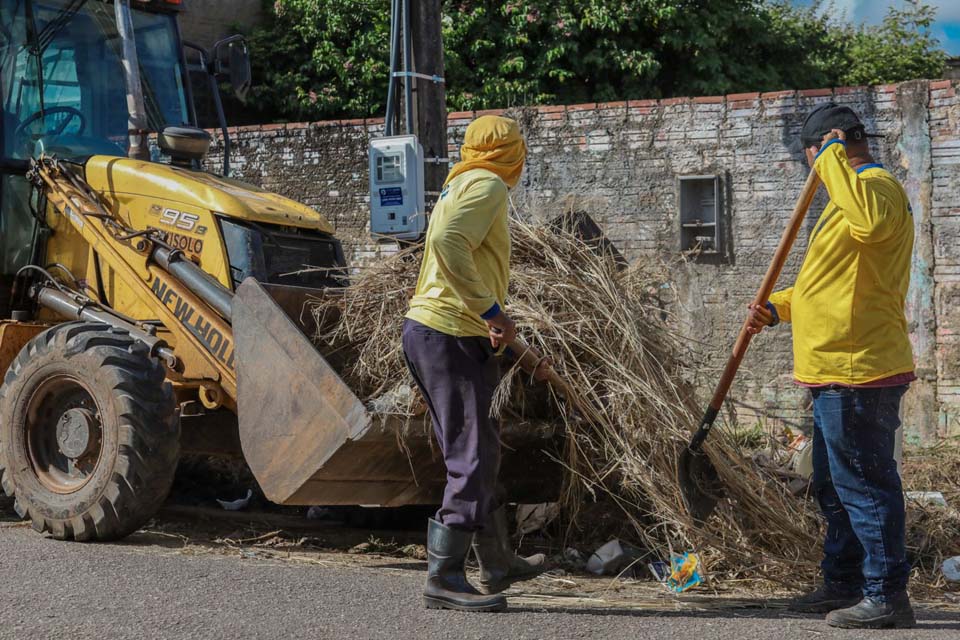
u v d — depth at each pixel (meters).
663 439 4.66
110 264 5.68
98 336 5.16
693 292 9.21
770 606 4.23
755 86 15.78
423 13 7.30
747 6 16.08
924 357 8.58
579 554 5.16
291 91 15.60
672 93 15.34
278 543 5.45
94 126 6.50
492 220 3.83
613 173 9.47
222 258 5.43
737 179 9.13
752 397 8.93
